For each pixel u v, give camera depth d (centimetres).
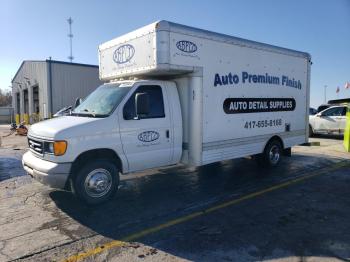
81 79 3147
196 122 659
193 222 511
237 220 519
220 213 550
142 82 622
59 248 424
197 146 664
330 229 482
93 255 405
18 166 938
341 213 549
